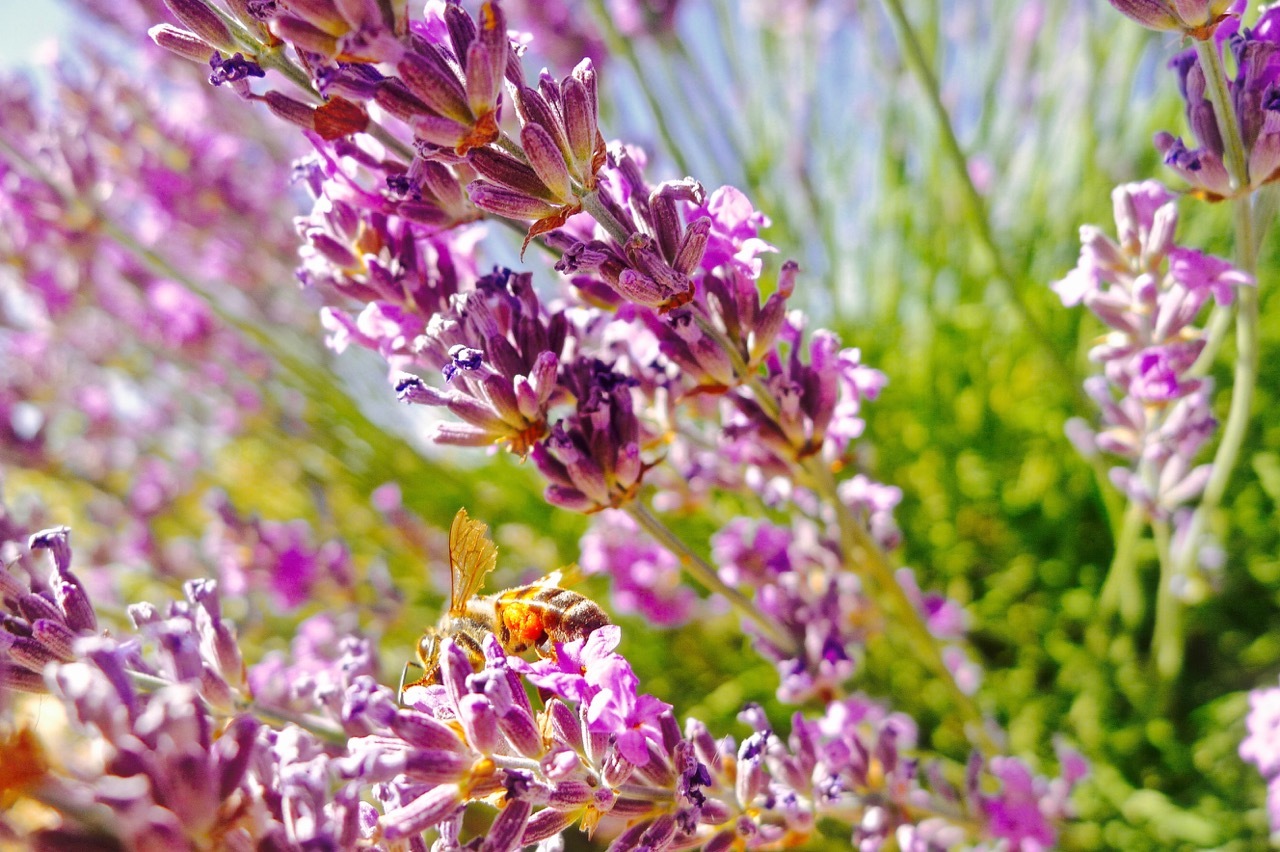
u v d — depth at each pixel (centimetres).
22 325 32
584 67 16
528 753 15
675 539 18
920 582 31
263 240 29
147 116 27
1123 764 27
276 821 14
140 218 30
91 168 24
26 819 14
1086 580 29
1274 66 16
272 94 16
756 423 18
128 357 33
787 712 28
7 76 25
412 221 17
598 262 16
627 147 17
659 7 31
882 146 33
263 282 32
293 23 15
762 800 17
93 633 16
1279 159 16
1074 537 30
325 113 15
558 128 16
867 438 32
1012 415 31
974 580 31
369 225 17
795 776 18
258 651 27
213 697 16
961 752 26
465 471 35
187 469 34
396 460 34
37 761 13
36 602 15
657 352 18
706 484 22
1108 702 27
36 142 24
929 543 31
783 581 21
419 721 15
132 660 16
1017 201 34
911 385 33
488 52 15
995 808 21
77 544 30
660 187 16
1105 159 31
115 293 31
